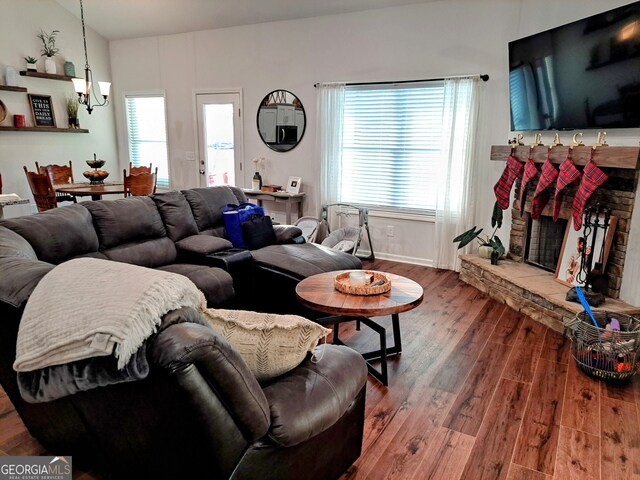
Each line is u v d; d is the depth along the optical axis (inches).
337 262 136.3
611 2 129.0
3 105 222.8
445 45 177.5
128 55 265.4
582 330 103.3
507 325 131.3
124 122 278.2
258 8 206.5
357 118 203.5
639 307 118.0
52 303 45.6
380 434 81.5
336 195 209.5
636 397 93.9
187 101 251.4
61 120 250.2
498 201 159.8
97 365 41.3
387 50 189.6
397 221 201.9
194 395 40.3
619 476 71.4
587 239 130.7
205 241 134.3
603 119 122.6
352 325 132.0
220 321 56.1
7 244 74.5
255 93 228.2
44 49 237.9
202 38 237.9
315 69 208.5
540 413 88.2
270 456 51.9
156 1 219.9
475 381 100.1
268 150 231.3
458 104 174.7
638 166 110.1
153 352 39.7
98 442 59.4
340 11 195.6
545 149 139.9
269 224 156.2
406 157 195.9
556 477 71.2
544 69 140.7
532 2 154.3
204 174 255.6
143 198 133.0
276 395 54.6
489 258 168.1
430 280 175.0
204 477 47.8
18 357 44.8
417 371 104.5
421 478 70.9
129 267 48.8
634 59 111.5
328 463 64.5
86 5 237.6
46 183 185.2
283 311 132.6
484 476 71.4
